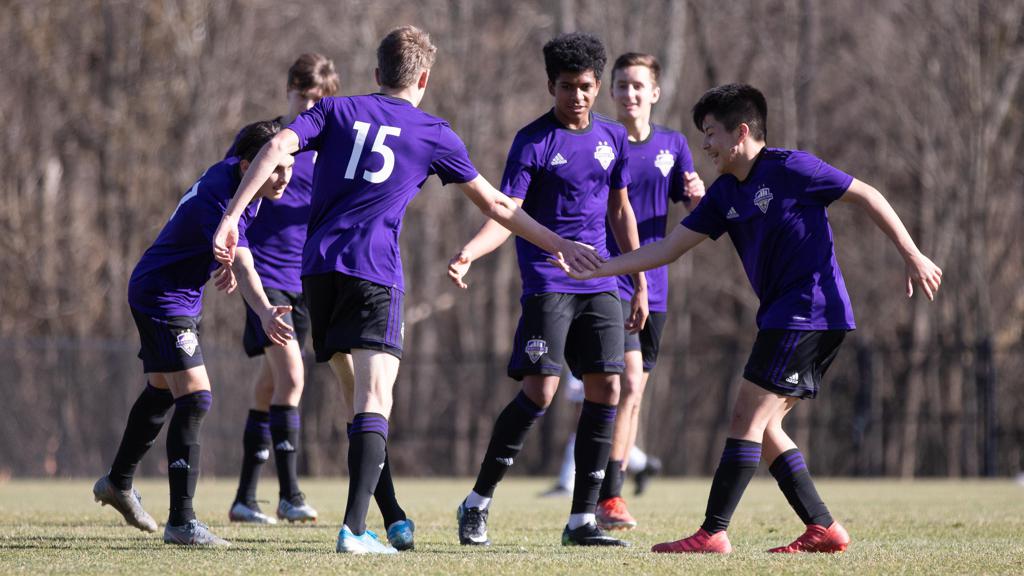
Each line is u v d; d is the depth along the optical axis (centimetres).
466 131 9362
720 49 9750
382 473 1756
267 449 2503
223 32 8706
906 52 9194
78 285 8738
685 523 2427
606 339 1897
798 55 9225
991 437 6425
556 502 3444
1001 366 9025
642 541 1986
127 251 8662
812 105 9512
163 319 1814
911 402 9631
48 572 1384
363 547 1611
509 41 9762
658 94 2584
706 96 1759
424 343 10600
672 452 10219
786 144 9350
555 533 2153
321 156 1708
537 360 1883
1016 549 1742
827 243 1720
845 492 4103
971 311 8994
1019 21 8944
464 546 1839
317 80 2484
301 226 2536
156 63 8762
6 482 5666
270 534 2036
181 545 1769
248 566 1430
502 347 10606
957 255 9062
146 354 1822
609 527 2309
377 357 1664
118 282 8688
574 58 1966
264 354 2503
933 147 9138
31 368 6850
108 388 6831
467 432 9962
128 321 8694
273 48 9206
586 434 1880
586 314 1914
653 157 2533
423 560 1502
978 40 8694
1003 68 8925
